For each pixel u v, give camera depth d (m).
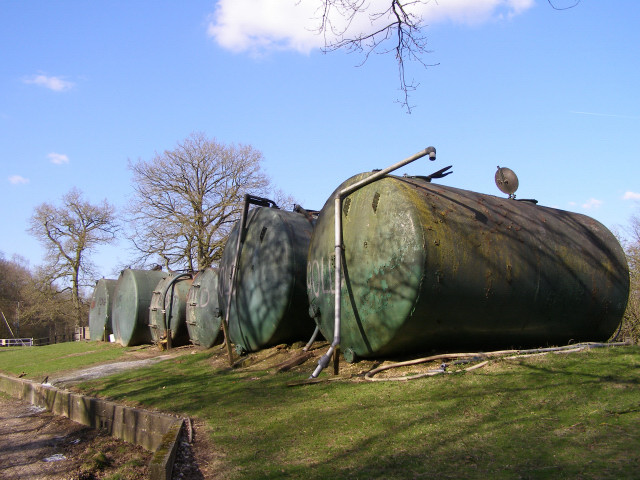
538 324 9.46
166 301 18.30
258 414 7.16
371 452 5.22
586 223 11.13
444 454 4.93
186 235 35.31
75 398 10.55
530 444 4.93
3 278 65.12
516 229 9.23
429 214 8.27
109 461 7.57
